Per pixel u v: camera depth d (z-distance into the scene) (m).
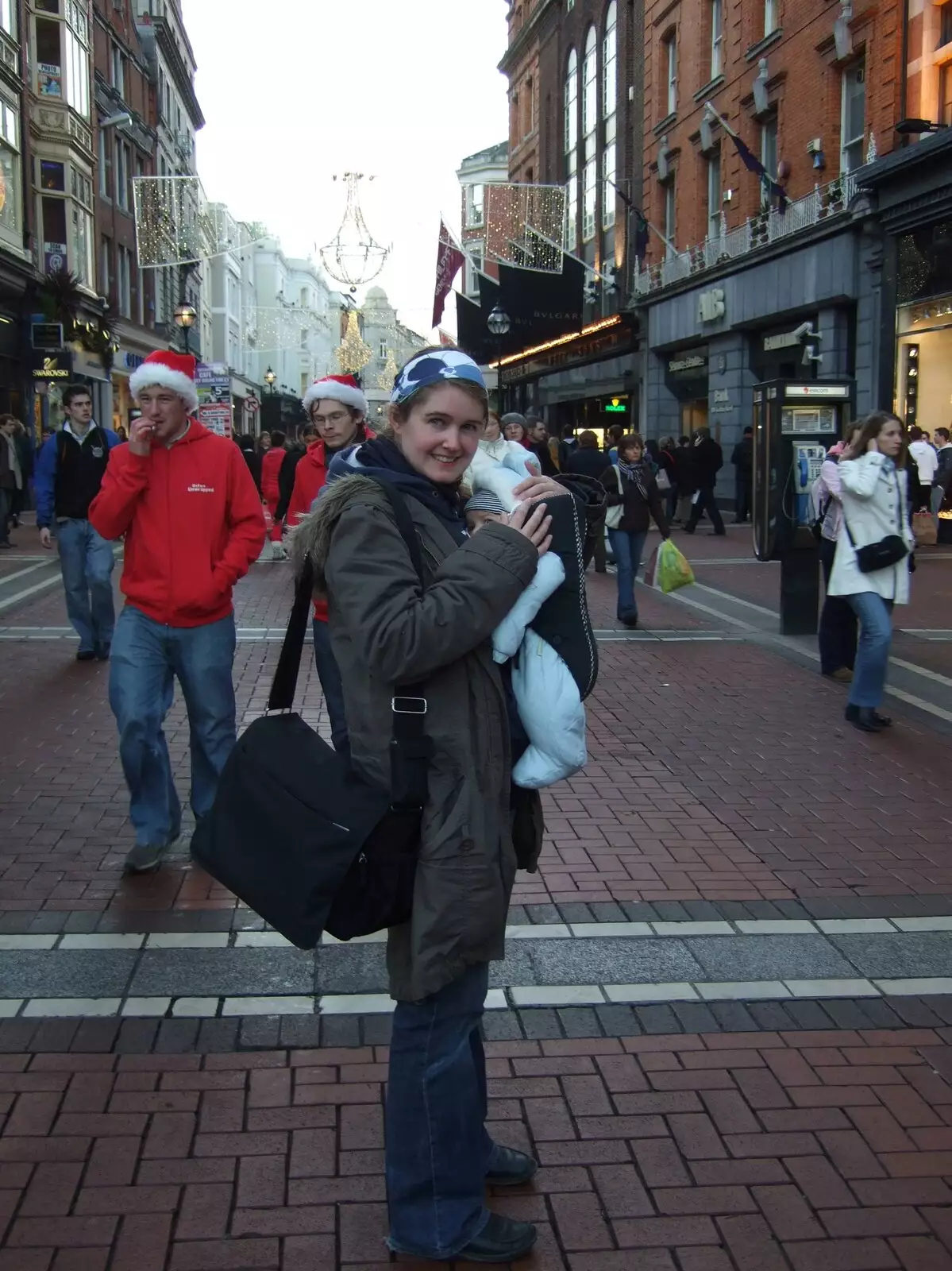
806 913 4.64
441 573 2.38
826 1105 3.30
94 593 9.09
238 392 69.38
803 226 22.67
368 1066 3.46
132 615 4.88
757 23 25.08
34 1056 3.47
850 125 22.11
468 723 2.45
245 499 4.92
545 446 15.62
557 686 2.51
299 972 4.04
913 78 19.58
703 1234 2.79
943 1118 3.25
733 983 4.03
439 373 2.47
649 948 4.29
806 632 10.87
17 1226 2.75
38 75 30.38
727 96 26.64
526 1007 3.83
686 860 5.18
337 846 2.40
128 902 4.61
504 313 29.16
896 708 8.04
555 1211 2.86
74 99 31.61
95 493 9.09
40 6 30.28
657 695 8.44
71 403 9.01
